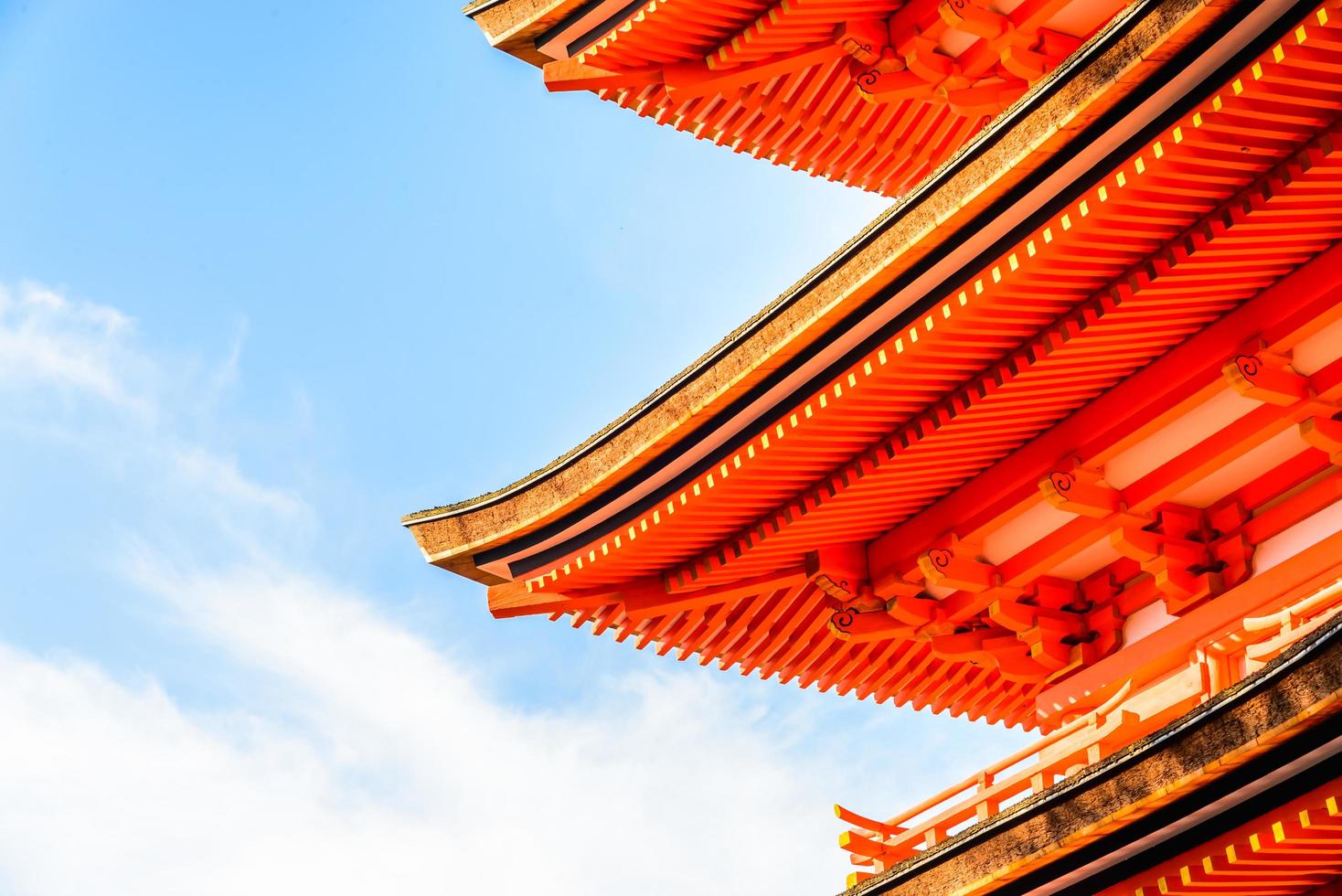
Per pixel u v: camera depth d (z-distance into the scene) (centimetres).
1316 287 1156
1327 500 1231
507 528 1366
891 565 1415
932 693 1585
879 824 1237
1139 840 998
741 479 1293
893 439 1288
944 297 1146
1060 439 1303
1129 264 1144
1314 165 1048
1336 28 959
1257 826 955
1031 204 1089
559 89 1662
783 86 1702
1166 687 1257
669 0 1538
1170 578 1284
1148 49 991
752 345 1212
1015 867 1037
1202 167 1055
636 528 1327
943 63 1603
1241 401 1225
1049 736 1191
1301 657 879
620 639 1511
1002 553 1385
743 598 1469
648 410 1275
